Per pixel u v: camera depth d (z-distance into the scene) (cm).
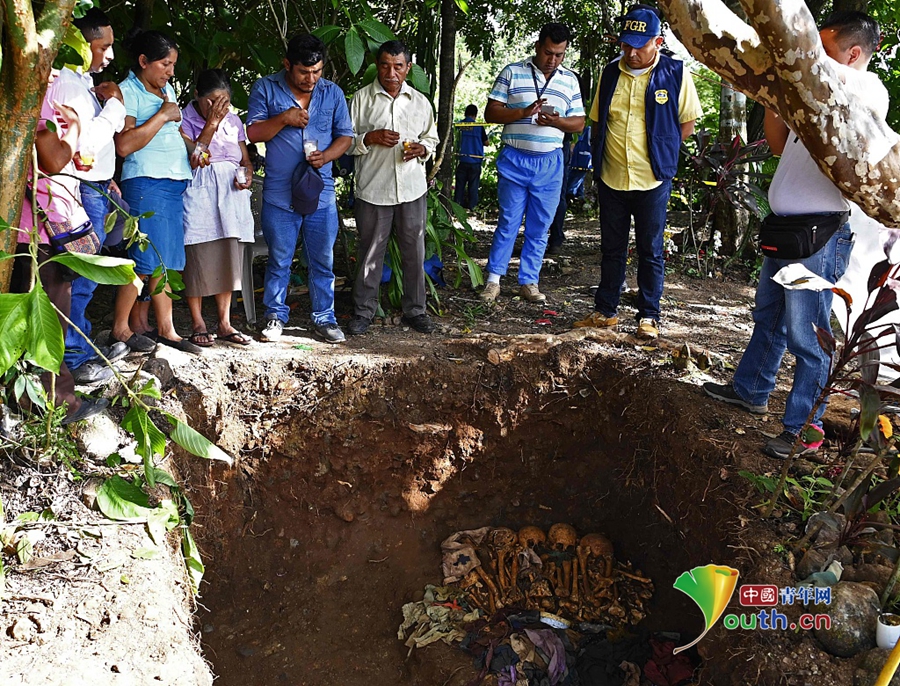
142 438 331
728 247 791
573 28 1184
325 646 490
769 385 447
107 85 400
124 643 285
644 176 519
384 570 532
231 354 495
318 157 497
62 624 285
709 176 742
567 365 535
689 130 530
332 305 544
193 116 473
